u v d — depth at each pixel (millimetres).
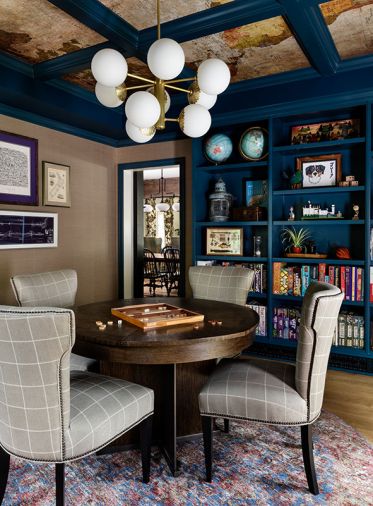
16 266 3496
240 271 2857
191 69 3281
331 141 3186
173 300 2645
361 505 1615
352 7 2305
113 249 4680
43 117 3652
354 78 3043
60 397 1384
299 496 1670
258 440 2150
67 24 2523
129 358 1680
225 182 4004
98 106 3844
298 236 3541
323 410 2539
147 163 4445
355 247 3428
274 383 1776
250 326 1896
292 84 3299
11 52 2902
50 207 3814
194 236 3816
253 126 3715
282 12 2234
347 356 3254
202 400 1766
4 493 1641
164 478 1799
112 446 2020
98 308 2361
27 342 1311
